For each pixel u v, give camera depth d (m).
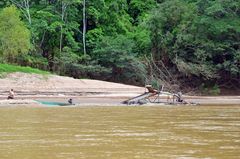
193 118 35.22
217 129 26.72
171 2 106.81
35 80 79.56
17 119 34.00
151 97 67.31
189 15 103.06
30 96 68.56
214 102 65.75
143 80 105.31
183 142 20.83
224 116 37.34
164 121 32.44
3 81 77.19
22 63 104.56
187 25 102.19
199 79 101.62
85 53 115.31
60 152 17.91
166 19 105.94
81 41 121.75
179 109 48.03
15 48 95.06
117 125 29.39
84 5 122.06
